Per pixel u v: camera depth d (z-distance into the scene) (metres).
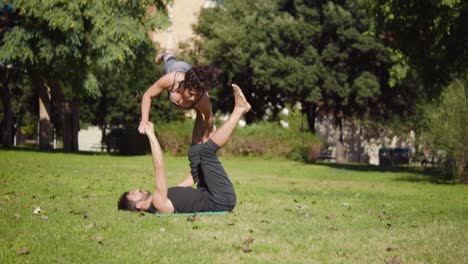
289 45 34.00
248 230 5.69
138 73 27.34
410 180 17.62
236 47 34.53
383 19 18.70
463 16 17.28
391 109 35.84
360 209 8.31
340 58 32.38
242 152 30.64
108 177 13.25
